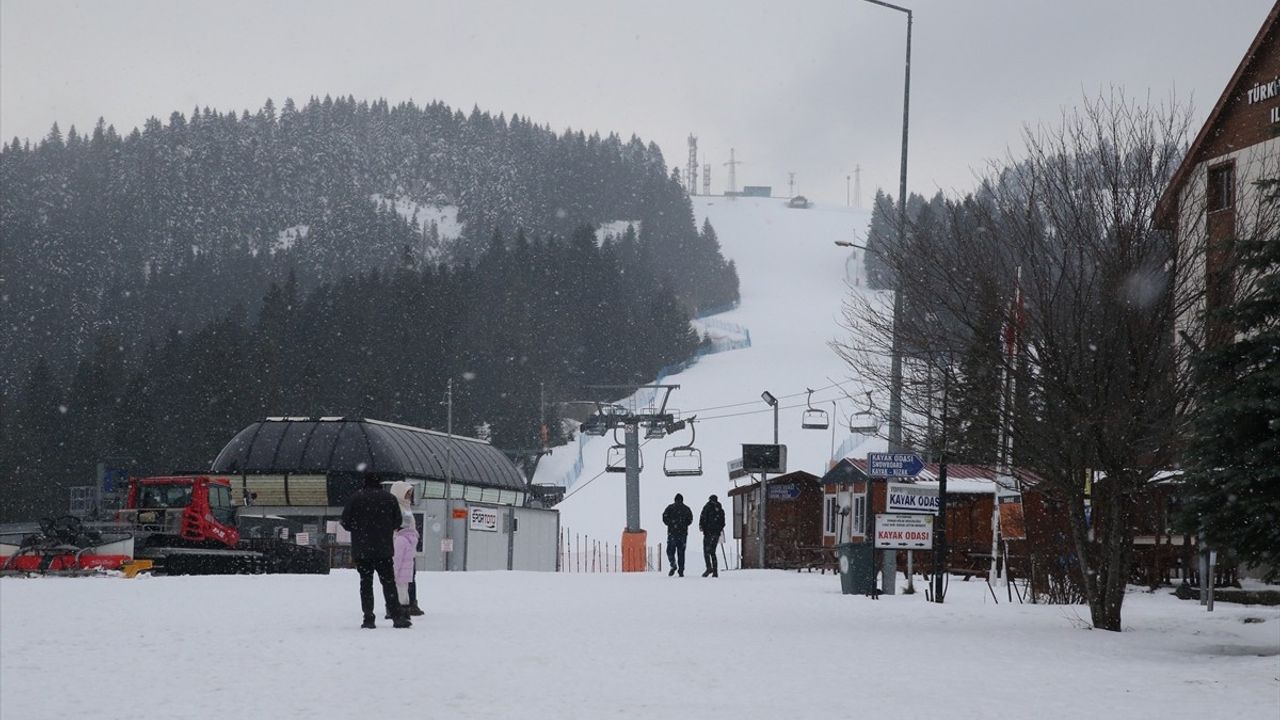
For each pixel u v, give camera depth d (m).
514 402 160.12
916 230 22.56
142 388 135.50
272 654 15.65
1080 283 20.38
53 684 12.91
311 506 69.25
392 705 11.55
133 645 16.66
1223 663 15.73
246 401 137.62
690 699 12.03
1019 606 26.62
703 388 173.62
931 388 22.08
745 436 139.50
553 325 194.88
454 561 63.75
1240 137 34.97
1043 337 20.53
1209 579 25.70
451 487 75.38
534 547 70.81
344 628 19.27
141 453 132.00
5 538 42.66
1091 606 21.36
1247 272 18.06
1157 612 25.22
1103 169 21.00
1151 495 31.38
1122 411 19.89
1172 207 20.77
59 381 194.12
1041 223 21.17
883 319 23.05
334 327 170.12
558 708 11.41
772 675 13.96
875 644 17.75
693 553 85.19
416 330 169.62
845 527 48.69
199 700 11.84
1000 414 21.03
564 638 17.89
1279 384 16.19
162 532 46.09
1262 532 16.72
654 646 16.94
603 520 107.00
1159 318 20.09
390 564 19.48
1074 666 15.22
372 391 151.88
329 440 69.81
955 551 44.03
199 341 149.38
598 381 196.00
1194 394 19.36
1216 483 16.86
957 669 14.77
